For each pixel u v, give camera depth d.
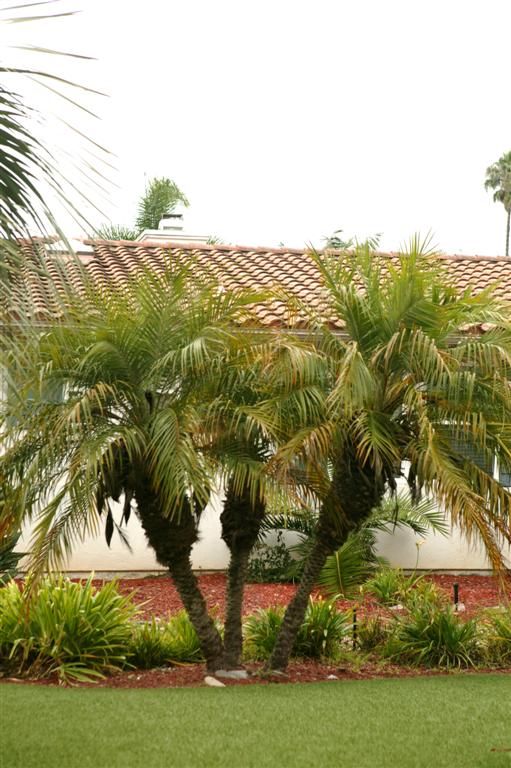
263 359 9.48
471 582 16.97
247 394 9.92
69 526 9.09
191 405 9.72
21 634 10.41
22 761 6.83
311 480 10.03
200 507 10.20
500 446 9.76
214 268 19.11
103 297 9.72
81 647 10.42
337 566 14.37
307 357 9.50
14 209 6.16
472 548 17.59
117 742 7.37
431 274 9.91
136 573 16.45
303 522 16.30
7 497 9.40
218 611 13.83
